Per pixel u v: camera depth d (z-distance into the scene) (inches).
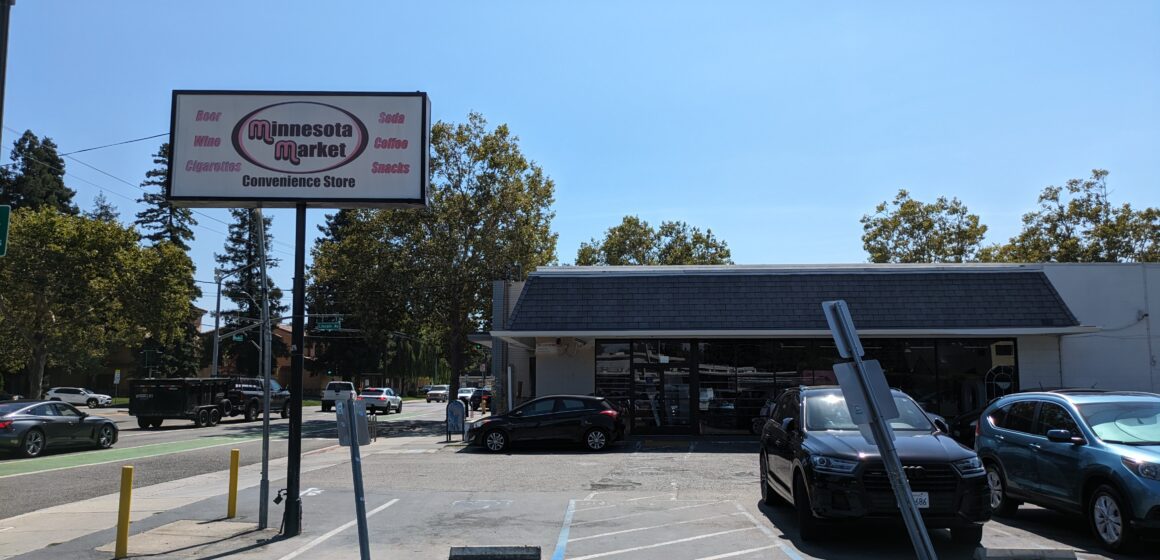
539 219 1572.3
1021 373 913.5
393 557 340.2
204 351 2701.8
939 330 872.3
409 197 422.9
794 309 899.4
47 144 2583.7
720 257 2427.4
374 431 1088.8
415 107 431.5
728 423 929.5
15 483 603.5
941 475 327.6
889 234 1942.7
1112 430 356.5
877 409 236.2
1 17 319.9
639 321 904.9
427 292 1418.6
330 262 1558.8
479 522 418.3
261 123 426.3
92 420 887.1
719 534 379.9
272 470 673.6
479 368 3629.4
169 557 343.3
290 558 340.5
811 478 345.1
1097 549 341.7
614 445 848.3
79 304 1620.3
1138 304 926.4
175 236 2603.3
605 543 365.1
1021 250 1802.4
